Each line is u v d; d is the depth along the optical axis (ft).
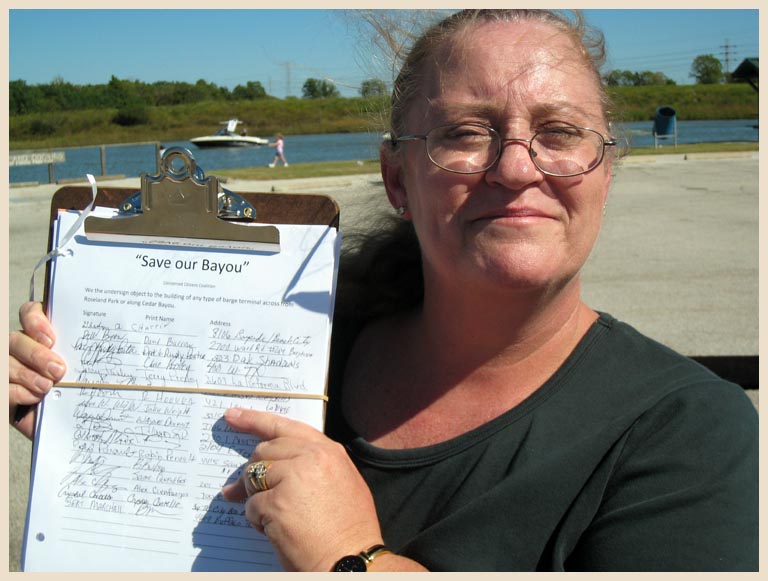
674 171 56.03
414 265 6.05
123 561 4.78
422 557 4.47
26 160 58.54
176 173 4.99
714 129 148.87
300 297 4.91
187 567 4.72
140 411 4.93
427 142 4.68
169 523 4.79
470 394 4.99
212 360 4.91
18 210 41.50
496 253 4.41
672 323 18.20
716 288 21.66
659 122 80.38
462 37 4.68
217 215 4.99
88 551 4.82
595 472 4.36
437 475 4.68
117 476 4.89
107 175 63.16
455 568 4.31
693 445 4.26
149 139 239.50
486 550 4.34
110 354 5.01
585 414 4.58
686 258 25.89
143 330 5.00
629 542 4.13
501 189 4.42
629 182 49.01
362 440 5.06
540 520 4.34
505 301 4.63
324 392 4.81
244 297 4.95
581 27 4.98
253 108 268.41
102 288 5.06
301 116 267.39
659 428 4.38
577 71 4.70
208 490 4.79
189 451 4.84
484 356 4.91
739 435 4.32
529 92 4.47
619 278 23.29
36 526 4.88
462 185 4.50
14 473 11.43
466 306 4.79
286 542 4.18
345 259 6.30
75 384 5.00
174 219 5.02
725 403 4.47
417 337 5.39
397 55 5.53
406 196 5.47
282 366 4.85
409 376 5.29
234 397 4.85
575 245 4.61
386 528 4.72
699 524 4.06
